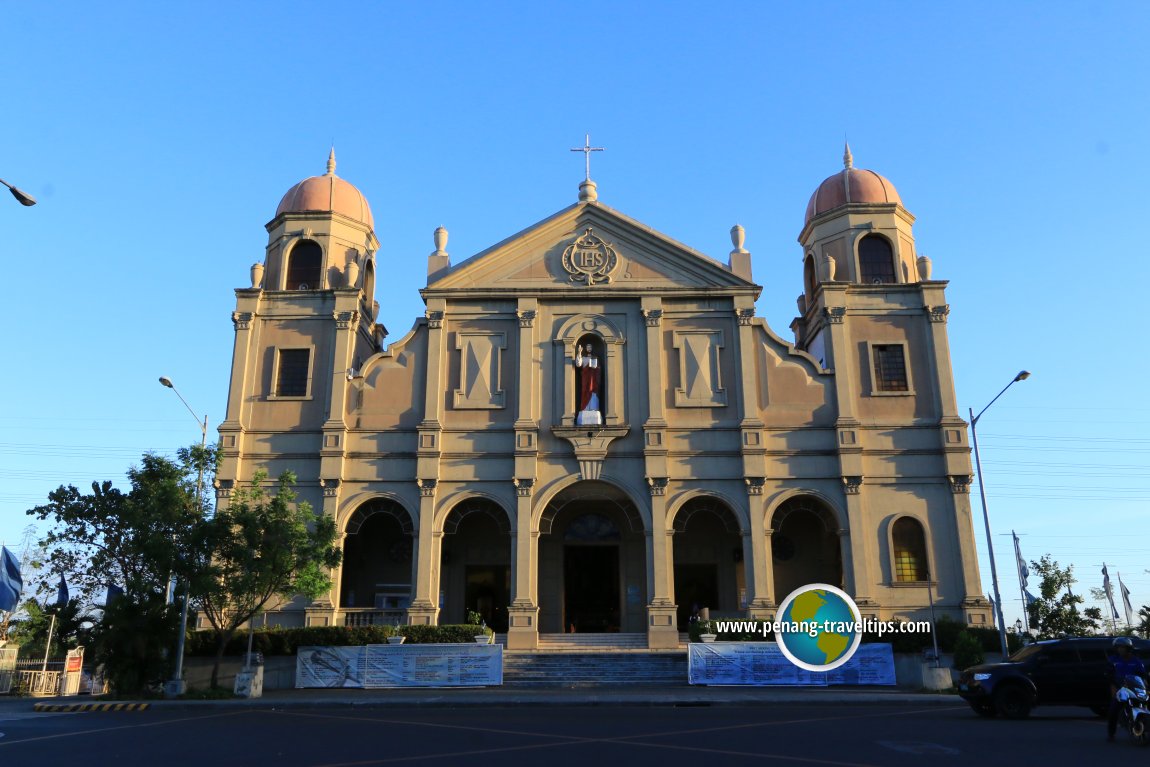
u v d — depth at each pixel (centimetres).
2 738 1750
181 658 2802
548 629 3734
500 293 3756
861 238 3925
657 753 1454
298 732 1798
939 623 3241
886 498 3538
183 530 2878
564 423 3603
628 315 3756
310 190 4012
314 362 3703
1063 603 4612
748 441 3562
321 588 2945
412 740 1650
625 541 3831
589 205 3875
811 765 1332
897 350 3725
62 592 3350
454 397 3659
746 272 3788
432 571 3450
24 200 1495
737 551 3834
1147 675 1662
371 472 3572
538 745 1562
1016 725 1848
